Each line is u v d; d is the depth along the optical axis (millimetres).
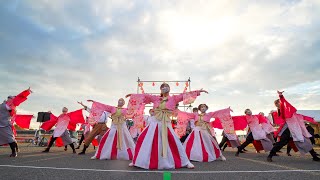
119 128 6340
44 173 3770
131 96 5242
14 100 6621
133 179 3396
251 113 8289
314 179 3469
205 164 5371
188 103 4949
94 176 3592
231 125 6926
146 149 4477
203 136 6395
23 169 4102
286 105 5914
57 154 7602
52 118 10008
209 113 6762
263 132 8227
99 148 6285
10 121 6484
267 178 3537
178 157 4590
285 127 6074
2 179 3266
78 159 6074
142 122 5656
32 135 17781
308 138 6113
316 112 16516
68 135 8602
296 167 4793
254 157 7398
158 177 3553
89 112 6828
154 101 4984
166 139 4547
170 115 4852
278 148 5980
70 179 3352
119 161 5691
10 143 6352
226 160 6363
